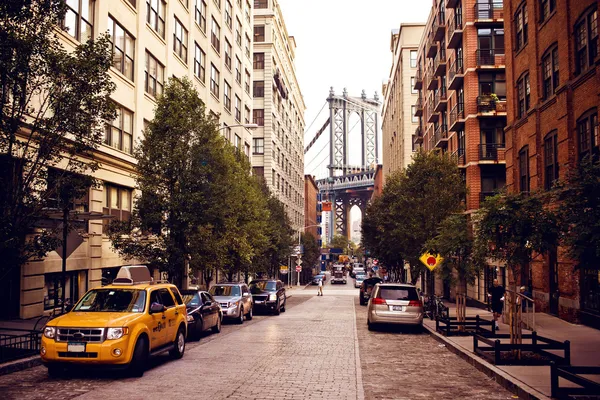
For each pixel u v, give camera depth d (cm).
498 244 1195
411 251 3016
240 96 5034
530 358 1168
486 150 3531
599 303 1795
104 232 2130
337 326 2219
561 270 2050
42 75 1221
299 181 10100
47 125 1178
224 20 4428
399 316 1992
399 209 3092
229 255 2866
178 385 962
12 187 1131
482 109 3494
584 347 1386
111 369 1021
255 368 1153
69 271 2106
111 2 2361
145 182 2067
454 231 1866
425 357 1373
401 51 7119
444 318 1973
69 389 923
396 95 7944
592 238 825
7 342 1362
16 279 1803
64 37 1952
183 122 2064
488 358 1190
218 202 2105
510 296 1257
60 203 1279
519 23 2638
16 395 872
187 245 2089
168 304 1266
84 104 1241
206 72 3850
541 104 2248
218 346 1542
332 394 895
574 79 1948
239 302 2328
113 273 2480
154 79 2903
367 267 12556
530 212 1154
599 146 1731
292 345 1565
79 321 1023
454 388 974
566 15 1997
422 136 5869
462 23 3725
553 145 2138
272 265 4838
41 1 1150
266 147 6562
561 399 819
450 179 2900
